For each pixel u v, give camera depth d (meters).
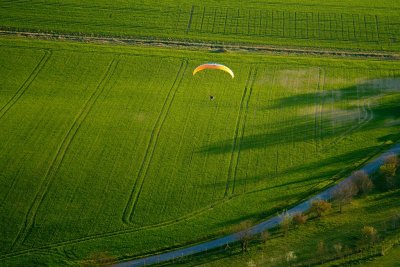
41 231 63.94
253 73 94.31
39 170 72.81
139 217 65.88
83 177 71.94
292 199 67.81
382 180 70.25
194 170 73.19
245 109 85.38
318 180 70.94
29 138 78.50
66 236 63.28
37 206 67.31
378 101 87.19
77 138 78.75
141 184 70.81
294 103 86.81
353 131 80.44
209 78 92.94
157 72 94.25
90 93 88.69
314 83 91.94
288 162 74.50
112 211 66.69
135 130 80.44
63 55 97.81
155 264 59.50
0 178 71.25
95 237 63.16
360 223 63.16
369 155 75.25
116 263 59.81
